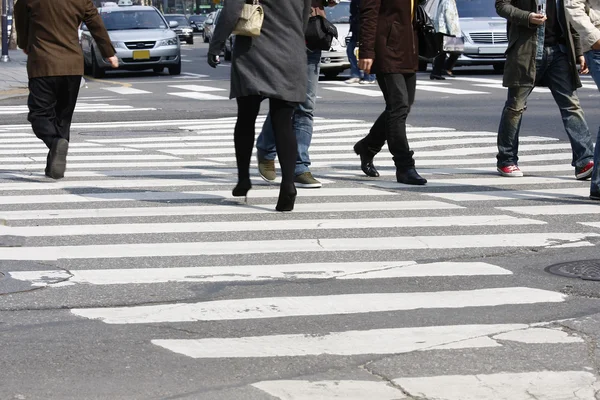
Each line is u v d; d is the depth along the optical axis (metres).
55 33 12.90
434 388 5.64
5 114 24.30
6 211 11.08
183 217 10.70
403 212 10.89
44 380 5.79
